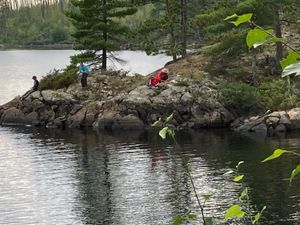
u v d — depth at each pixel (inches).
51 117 1824.6
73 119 1775.3
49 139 1542.8
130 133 1619.1
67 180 1050.1
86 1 2014.0
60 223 794.2
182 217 210.7
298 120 1557.6
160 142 1441.9
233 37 1702.8
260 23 1649.9
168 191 940.0
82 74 1895.9
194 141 1440.7
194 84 1763.0
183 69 1889.8
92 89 1886.1
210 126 1667.1
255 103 1672.0
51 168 1158.3
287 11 1758.1
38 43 7598.4
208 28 1754.4
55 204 891.4
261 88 1729.8
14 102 1923.0
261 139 1437.0
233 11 1658.5
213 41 1856.5
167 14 2042.3
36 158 1268.5
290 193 889.5
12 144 1466.5
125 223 782.5
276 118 1562.5
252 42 130.7
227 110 1689.2
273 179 989.2
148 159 1221.7
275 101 1652.3
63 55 5880.9
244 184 960.3
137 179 1037.8
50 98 1855.3
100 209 854.5
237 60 1904.5
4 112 1891.0
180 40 2202.3
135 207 858.8
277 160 1148.5
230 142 1406.3
